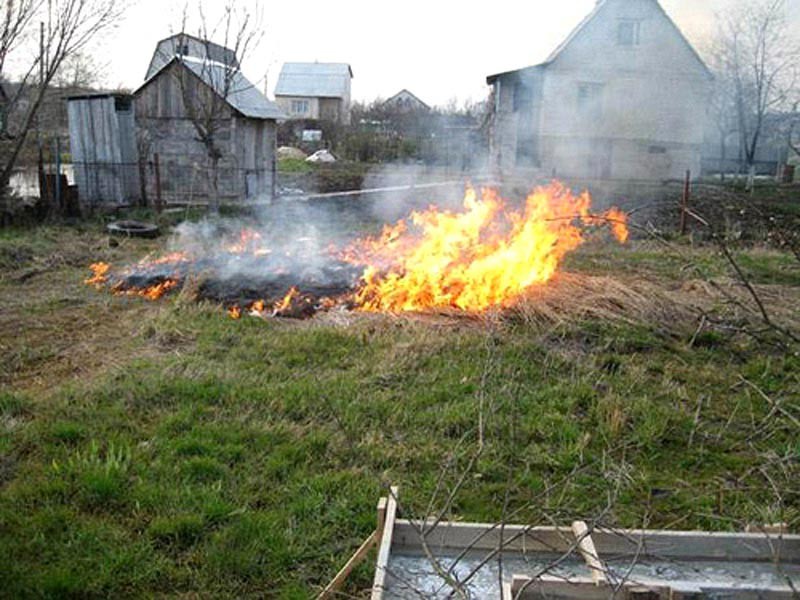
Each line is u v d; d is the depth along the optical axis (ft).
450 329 25.03
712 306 28.96
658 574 10.09
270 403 18.25
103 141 52.80
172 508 13.42
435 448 16.37
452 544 10.55
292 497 14.17
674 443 17.65
